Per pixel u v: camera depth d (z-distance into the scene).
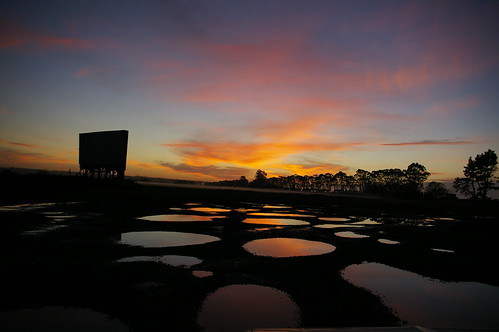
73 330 4.02
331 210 26.25
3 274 6.23
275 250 9.57
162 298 5.26
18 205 19.75
